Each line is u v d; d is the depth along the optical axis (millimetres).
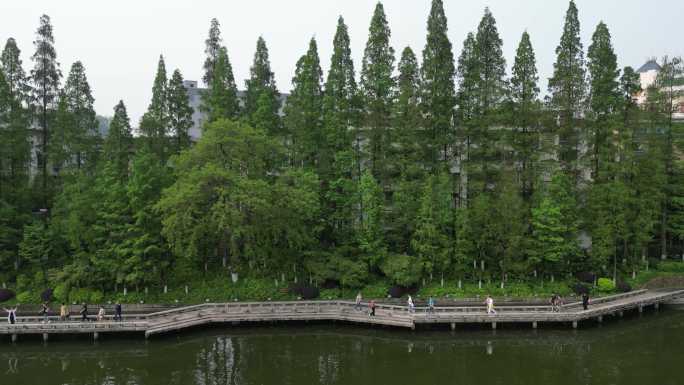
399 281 46031
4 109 48406
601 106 51000
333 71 53000
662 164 51812
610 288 47844
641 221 49406
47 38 51656
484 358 33531
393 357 33750
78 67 53844
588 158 52625
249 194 42219
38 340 36750
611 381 29297
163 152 53625
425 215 46688
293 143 52938
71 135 50219
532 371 31062
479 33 51938
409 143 49375
